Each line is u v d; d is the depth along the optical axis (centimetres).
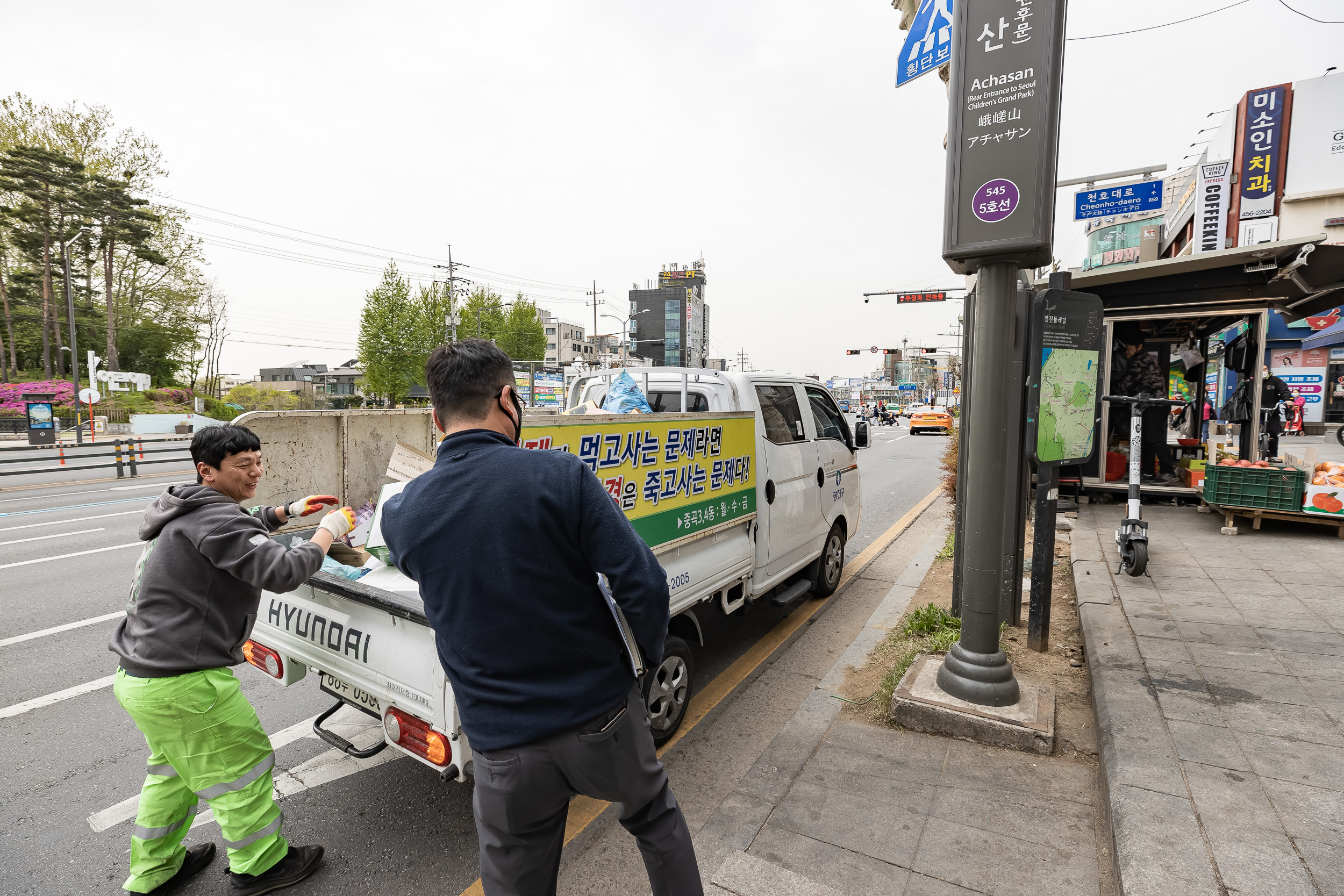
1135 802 234
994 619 325
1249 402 755
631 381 411
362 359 4625
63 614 554
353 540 349
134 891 242
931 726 322
